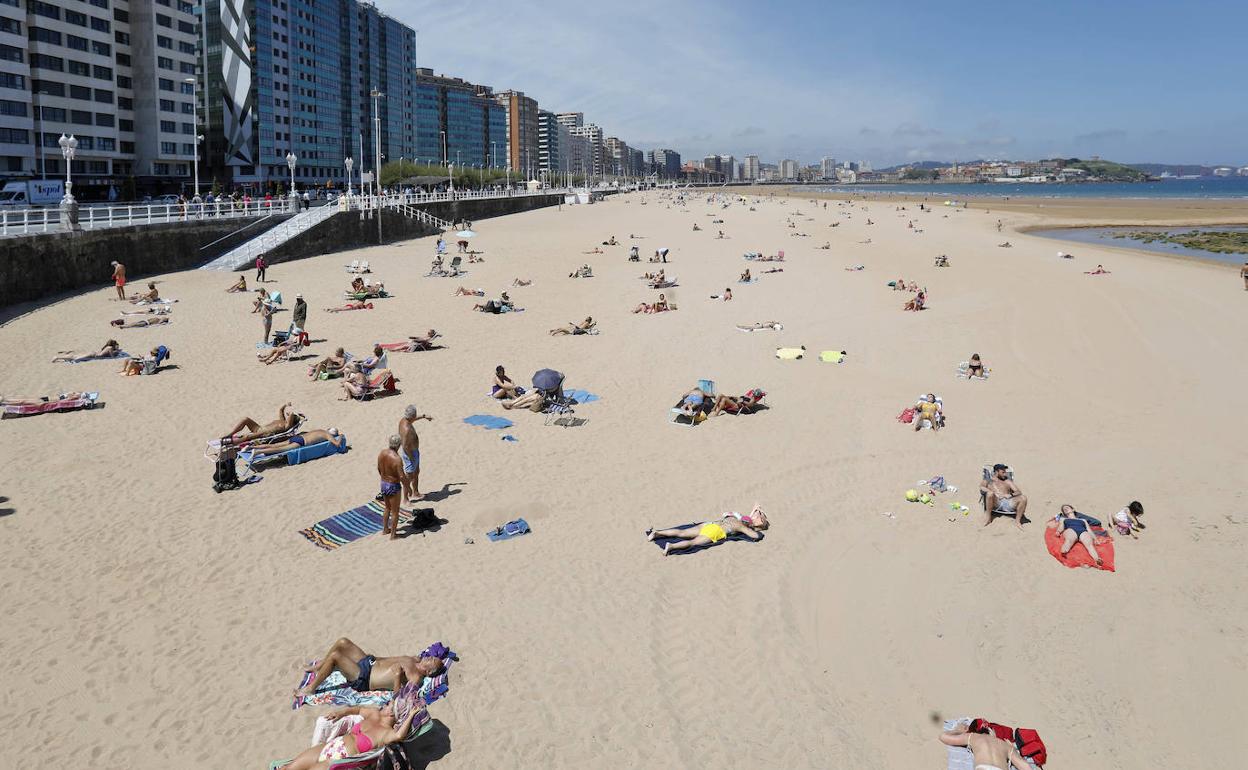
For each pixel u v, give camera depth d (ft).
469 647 33.88
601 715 30.17
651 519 46.60
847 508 48.55
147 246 136.67
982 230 266.98
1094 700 32.04
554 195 412.16
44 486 49.55
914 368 81.66
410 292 126.11
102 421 62.08
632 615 36.76
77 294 115.03
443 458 55.21
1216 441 59.93
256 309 104.83
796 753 28.66
